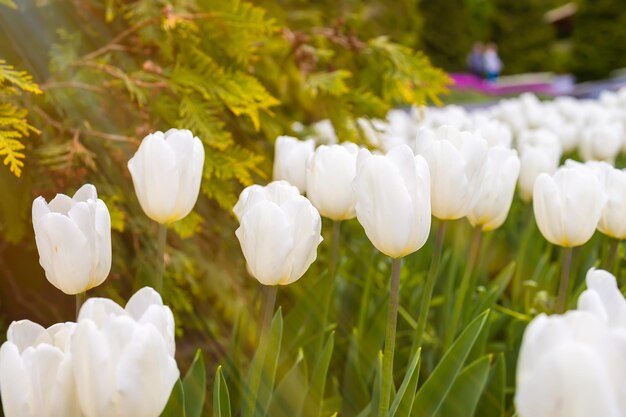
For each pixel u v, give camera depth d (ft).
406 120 7.47
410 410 2.95
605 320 2.35
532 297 4.18
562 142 6.69
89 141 3.98
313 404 3.20
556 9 58.03
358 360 3.57
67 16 4.13
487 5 47.39
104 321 2.44
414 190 2.75
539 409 2.18
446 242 4.74
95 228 2.75
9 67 3.36
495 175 3.34
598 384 2.14
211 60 3.88
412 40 6.98
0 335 4.06
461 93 30.58
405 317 3.92
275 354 3.04
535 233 4.50
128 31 3.94
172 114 3.93
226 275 4.37
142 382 2.38
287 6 5.75
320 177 3.22
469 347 3.06
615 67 38.11
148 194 2.93
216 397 2.85
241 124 4.44
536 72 46.75
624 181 3.28
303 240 2.83
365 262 4.24
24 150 3.81
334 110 4.59
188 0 4.02
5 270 4.26
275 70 4.71
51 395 2.42
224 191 3.90
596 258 4.70
